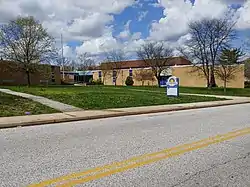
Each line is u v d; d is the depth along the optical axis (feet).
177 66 200.54
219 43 143.43
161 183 14.67
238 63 150.00
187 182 14.88
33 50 128.26
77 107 50.34
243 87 166.09
